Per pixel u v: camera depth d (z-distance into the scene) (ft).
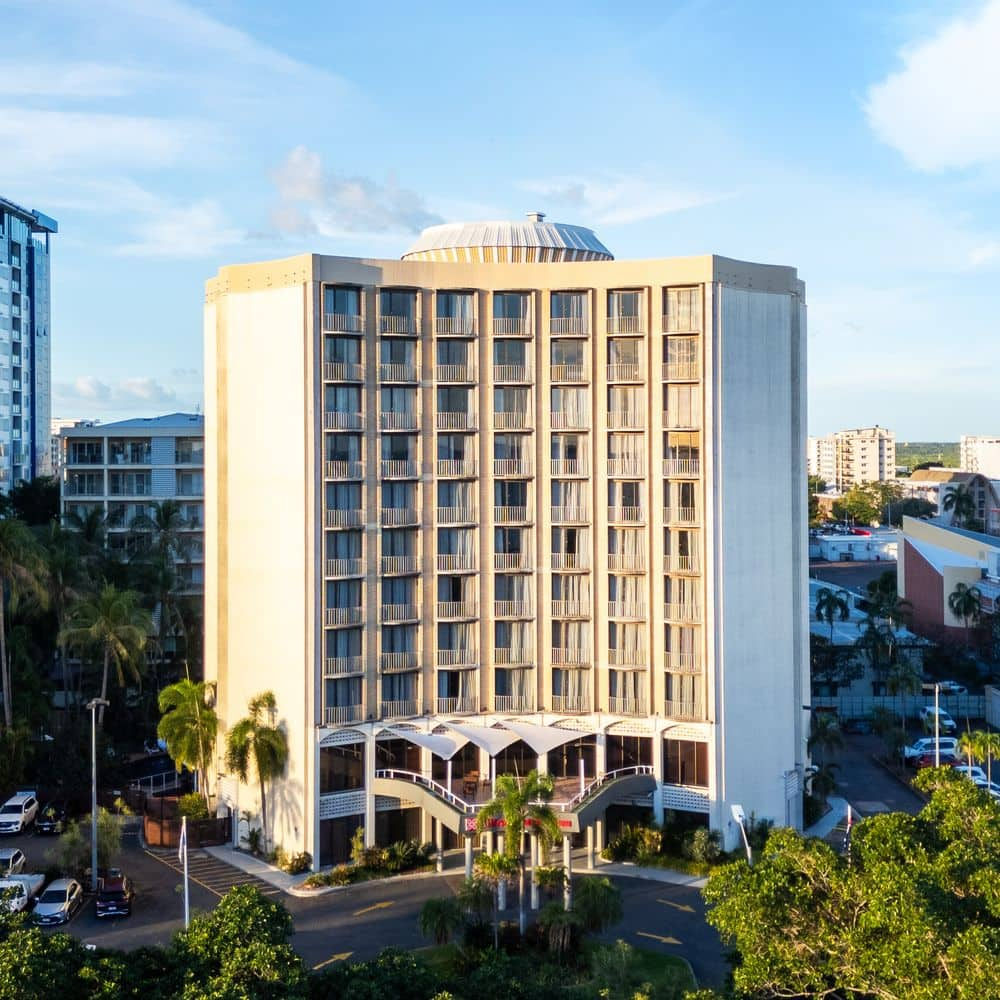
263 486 219.41
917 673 346.95
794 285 231.30
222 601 226.17
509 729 218.59
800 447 236.84
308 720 211.00
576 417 223.10
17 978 101.65
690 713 216.74
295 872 205.98
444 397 222.07
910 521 473.26
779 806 225.35
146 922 182.39
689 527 217.36
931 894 107.96
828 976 116.16
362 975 114.93
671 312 219.00
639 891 197.16
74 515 323.78
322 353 214.28
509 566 223.71
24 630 271.28
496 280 222.28
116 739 291.38
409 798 207.41
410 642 220.84
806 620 239.91
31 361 514.68
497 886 168.66
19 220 498.28
